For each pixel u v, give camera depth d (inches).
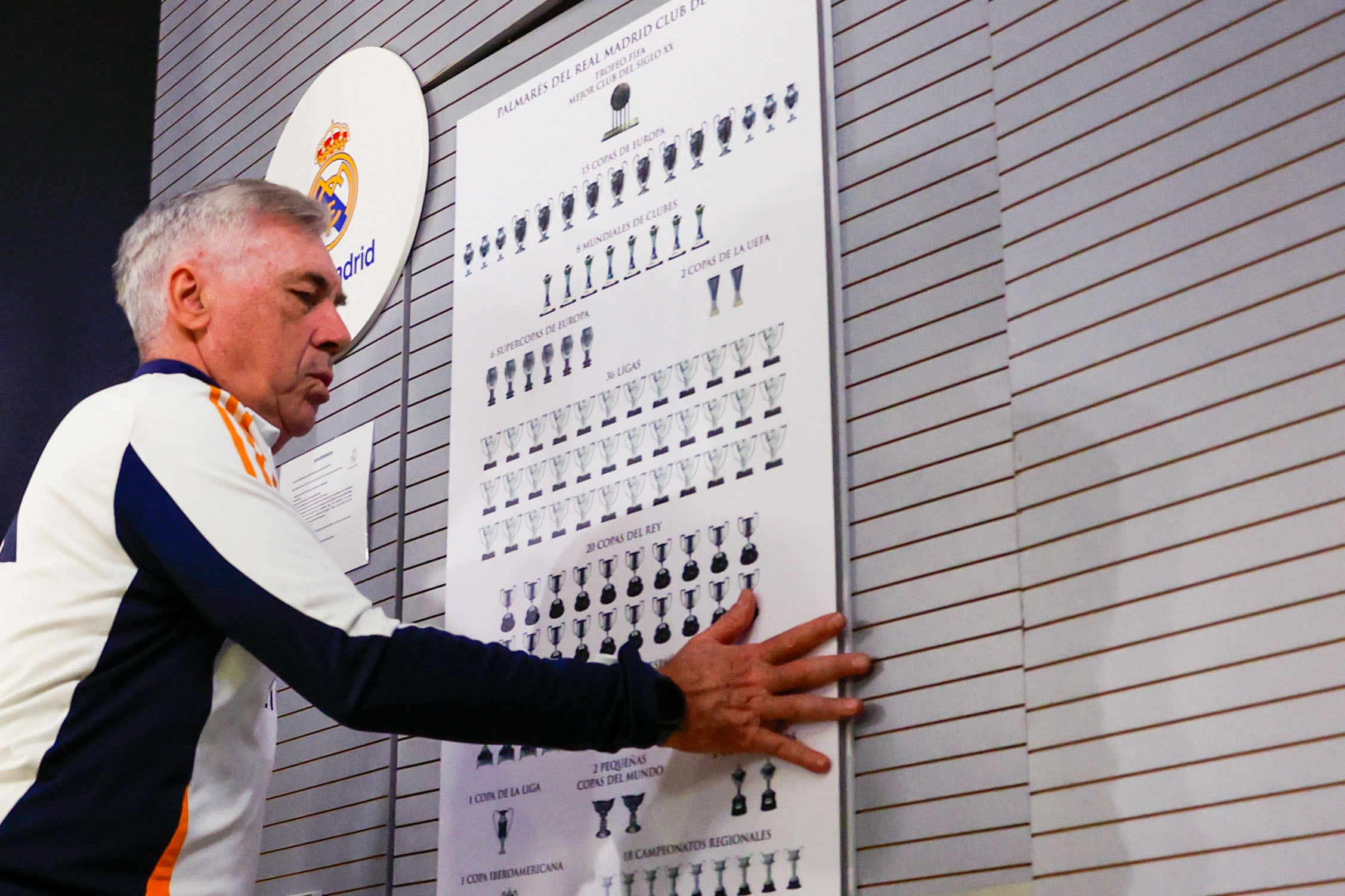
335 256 117.0
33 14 162.4
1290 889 54.3
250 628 64.2
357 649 64.5
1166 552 61.2
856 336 77.2
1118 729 60.9
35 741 63.5
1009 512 68.2
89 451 68.2
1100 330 65.8
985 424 70.3
